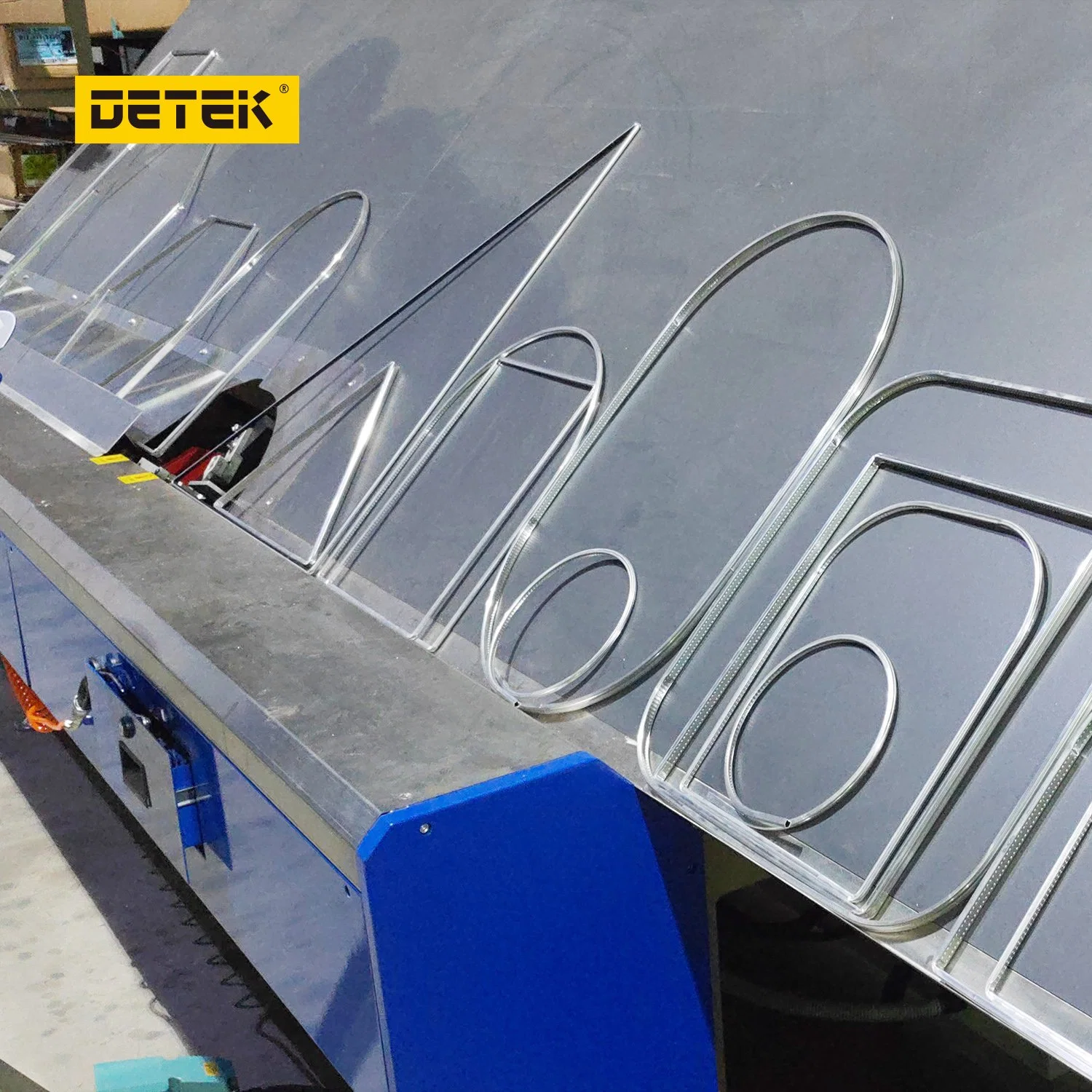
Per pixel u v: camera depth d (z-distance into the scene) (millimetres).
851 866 1179
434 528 1807
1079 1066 970
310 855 1312
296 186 2773
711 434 1590
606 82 2242
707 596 1440
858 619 1311
